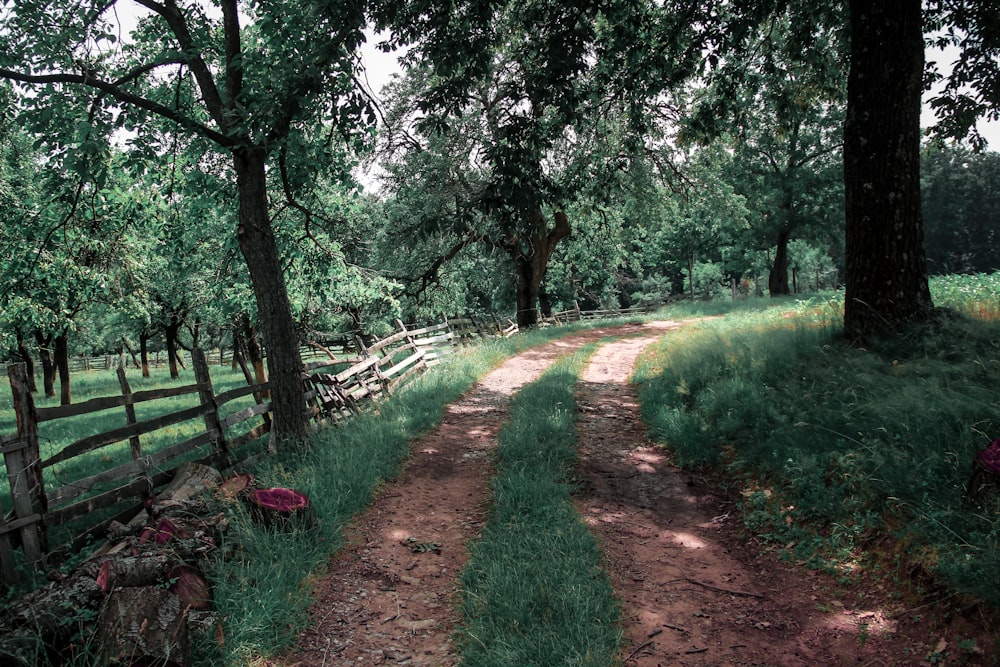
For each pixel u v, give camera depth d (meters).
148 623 3.36
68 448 5.17
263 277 7.75
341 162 8.21
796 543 4.96
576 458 7.45
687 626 4.09
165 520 4.73
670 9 10.89
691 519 5.85
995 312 8.44
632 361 15.09
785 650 3.78
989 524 3.92
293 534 4.93
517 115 8.38
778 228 33.38
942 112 11.49
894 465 4.89
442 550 5.28
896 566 4.18
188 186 8.74
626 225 29.77
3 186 10.94
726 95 12.64
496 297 35.16
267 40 6.99
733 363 9.30
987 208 58.09
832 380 6.93
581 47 8.39
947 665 3.33
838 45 11.85
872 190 8.02
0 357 26.73
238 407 18.14
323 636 4.04
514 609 4.10
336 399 9.46
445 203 20.05
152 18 8.50
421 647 3.93
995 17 10.03
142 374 35.66
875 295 8.05
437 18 8.01
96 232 10.55
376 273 16.03
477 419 9.64
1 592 4.23
